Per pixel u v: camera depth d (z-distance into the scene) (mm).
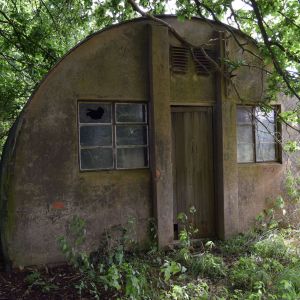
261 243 6418
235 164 7117
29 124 5715
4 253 5656
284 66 6176
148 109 6590
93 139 6270
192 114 7004
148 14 6320
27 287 5184
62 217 5922
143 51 6504
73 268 5773
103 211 6191
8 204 5602
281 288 4723
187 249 6109
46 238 5828
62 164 5934
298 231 7336
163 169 6504
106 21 7633
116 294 4934
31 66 9258
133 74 6426
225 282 5352
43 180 5809
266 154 7719
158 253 6273
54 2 8570
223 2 5875
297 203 7816
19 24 8938
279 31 6102
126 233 6242
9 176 5594
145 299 4648
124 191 6348
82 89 6062
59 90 5910
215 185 7145
